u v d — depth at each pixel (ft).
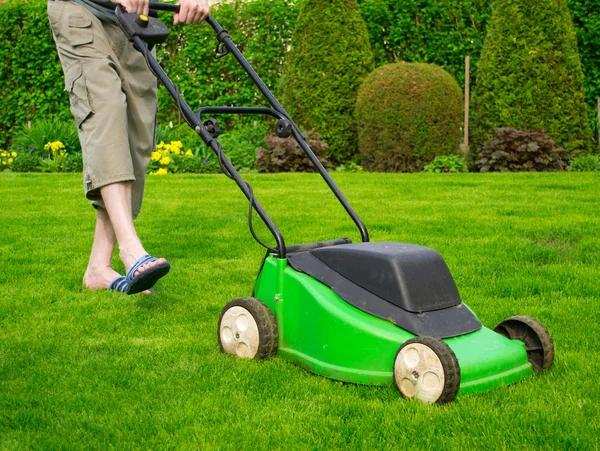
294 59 36.65
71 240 16.51
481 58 35.65
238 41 40.86
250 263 14.29
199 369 8.53
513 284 12.46
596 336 9.77
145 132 11.91
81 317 10.76
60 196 23.68
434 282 8.23
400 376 7.54
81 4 11.10
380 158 34.09
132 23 10.34
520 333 8.68
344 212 19.94
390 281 8.07
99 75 11.00
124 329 10.23
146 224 18.52
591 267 13.70
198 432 6.84
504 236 16.31
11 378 8.24
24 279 13.03
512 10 34.32
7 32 41.78
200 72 41.04
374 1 38.93
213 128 9.71
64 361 8.81
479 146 35.53
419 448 6.48
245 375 8.30
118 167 10.75
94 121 10.90
